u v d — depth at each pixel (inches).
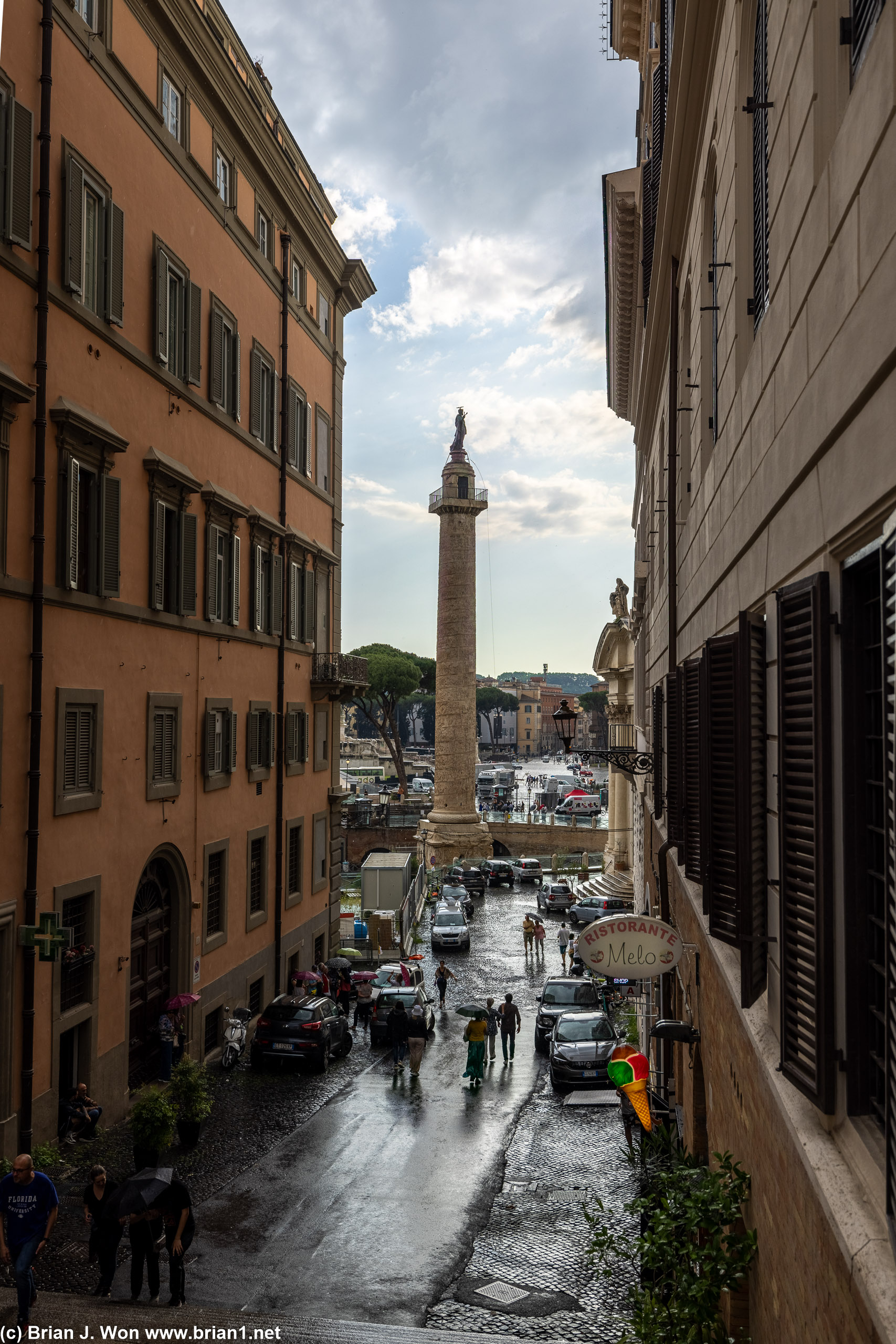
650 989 753.0
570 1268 485.7
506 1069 937.5
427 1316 433.1
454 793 2679.6
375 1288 461.7
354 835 2866.6
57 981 623.2
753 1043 246.1
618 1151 675.4
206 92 890.1
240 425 988.6
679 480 564.1
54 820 630.5
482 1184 607.8
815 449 183.9
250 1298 447.8
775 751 234.2
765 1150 232.7
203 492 879.7
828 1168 167.6
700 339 425.1
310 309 1243.2
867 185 149.3
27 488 606.5
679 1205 292.4
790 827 195.3
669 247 585.6
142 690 762.8
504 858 2802.7
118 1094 709.3
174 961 831.7
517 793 4758.9
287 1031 880.9
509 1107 794.2
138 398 761.0
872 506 147.3
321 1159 649.0
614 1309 442.6
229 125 949.8
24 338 604.7
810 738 184.9
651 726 893.2
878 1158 151.3
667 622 676.7
